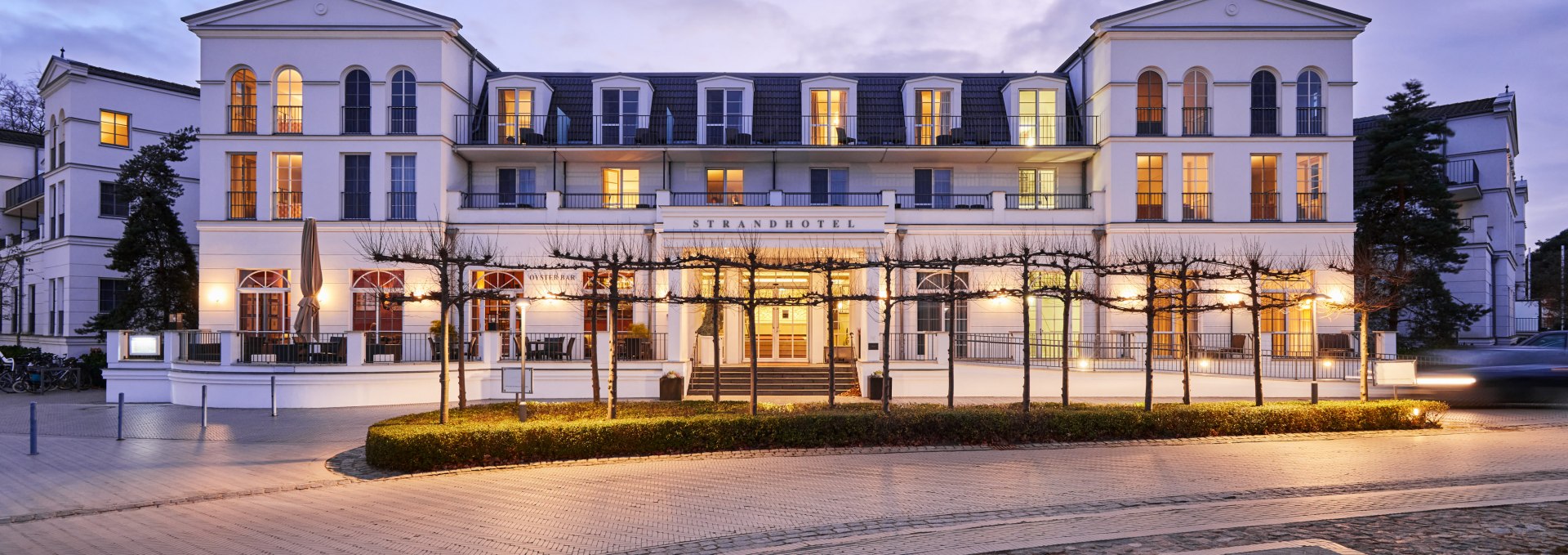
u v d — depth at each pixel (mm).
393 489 10641
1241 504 8992
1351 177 24984
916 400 21500
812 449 13234
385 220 24375
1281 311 24906
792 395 22797
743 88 26922
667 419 13133
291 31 24516
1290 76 25297
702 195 26922
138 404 21188
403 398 20828
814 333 26922
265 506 9812
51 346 31562
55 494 10672
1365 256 21906
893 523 8383
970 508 9008
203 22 24484
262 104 24703
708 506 9305
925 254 22719
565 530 8312
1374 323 30188
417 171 24578
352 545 7922
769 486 10414
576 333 24250
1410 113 29438
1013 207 26891
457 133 25797
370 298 24312
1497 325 36500
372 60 24750
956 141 26312
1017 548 7324
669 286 23016
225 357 20375
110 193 31469
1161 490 9828
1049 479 10625
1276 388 21141
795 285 26828
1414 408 14984
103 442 14867
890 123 27188
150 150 27344
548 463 12195
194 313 27656
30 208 36875
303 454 13500
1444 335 30000
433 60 24766
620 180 27156
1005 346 24125
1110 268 20203
